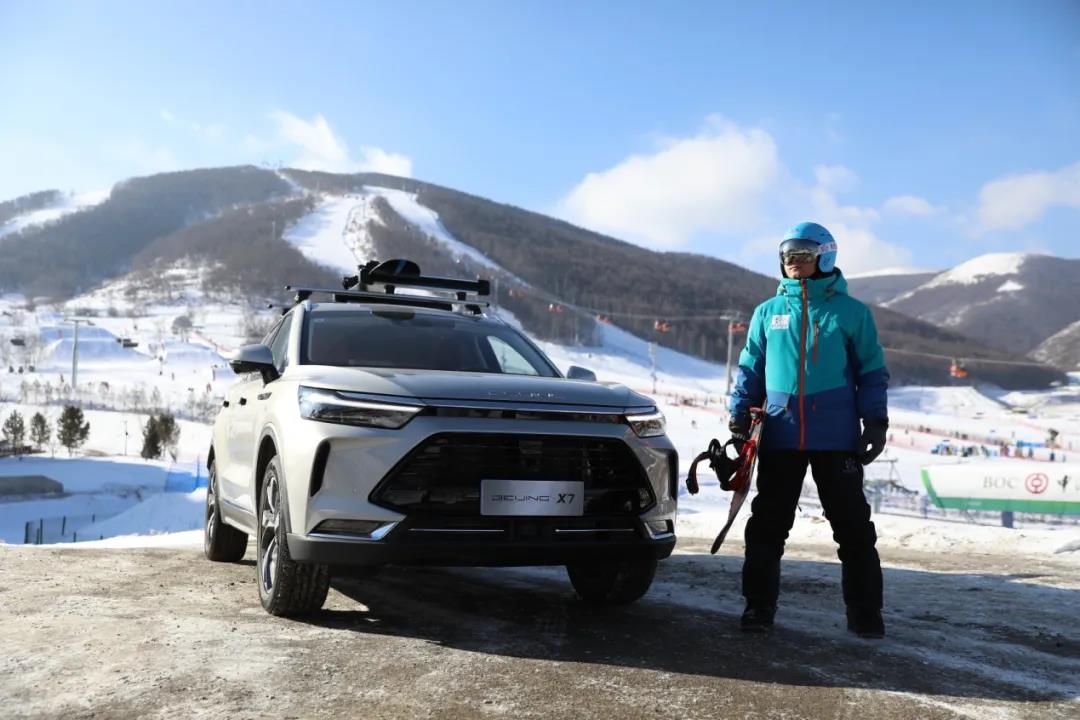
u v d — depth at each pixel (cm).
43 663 265
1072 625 351
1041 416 16162
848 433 329
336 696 239
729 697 245
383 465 308
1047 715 235
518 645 299
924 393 18188
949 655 299
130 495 5531
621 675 264
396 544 303
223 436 495
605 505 330
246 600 380
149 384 12512
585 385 355
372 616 347
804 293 336
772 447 337
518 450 317
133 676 253
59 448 7944
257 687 245
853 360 335
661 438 345
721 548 628
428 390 322
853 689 254
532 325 19300
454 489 312
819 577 474
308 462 318
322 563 315
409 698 239
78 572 445
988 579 463
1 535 4319
